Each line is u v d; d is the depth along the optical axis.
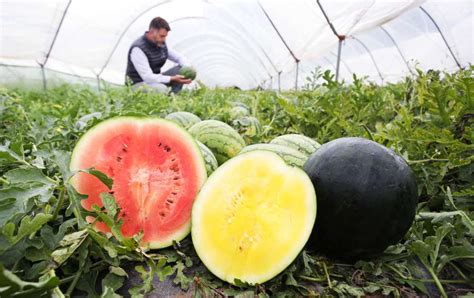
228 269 0.93
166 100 3.50
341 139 1.09
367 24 7.19
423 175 1.36
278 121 2.24
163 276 0.85
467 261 1.04
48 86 9.91
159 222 1.04
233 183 1.00
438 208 1.31
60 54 10.79
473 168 1.30
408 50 11.34
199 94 4.70
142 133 1.08
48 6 8.14
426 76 1.69
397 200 0.98
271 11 9.59
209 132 1.70
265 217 0.97
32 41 9.33
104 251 0.90
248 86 27.77
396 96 2.36
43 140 1.51
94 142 1.03
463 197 1.21
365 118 1.95
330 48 8.96
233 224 0.97
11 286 0.61
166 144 1.10
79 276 0.85
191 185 1.09
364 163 1.00
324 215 1.01
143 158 1.07
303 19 8.48
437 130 1.31
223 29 15.30
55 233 0.95
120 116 1.07
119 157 1.05
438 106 1.39
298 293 0.93
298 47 10.57
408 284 1.00
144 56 7.48
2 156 0.97
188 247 1.07
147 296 0.91
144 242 1.01
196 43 18.14
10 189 0.81
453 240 1.05
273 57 13.79
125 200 1.03
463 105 1.37
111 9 9.78
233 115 2.45
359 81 2.27
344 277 1.00
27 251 0.80
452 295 0.99
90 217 0.99
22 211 0.81
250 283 0.91
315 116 1.95
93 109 2.61
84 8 8.99
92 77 13.24
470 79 1.31
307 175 1.00
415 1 5.76
